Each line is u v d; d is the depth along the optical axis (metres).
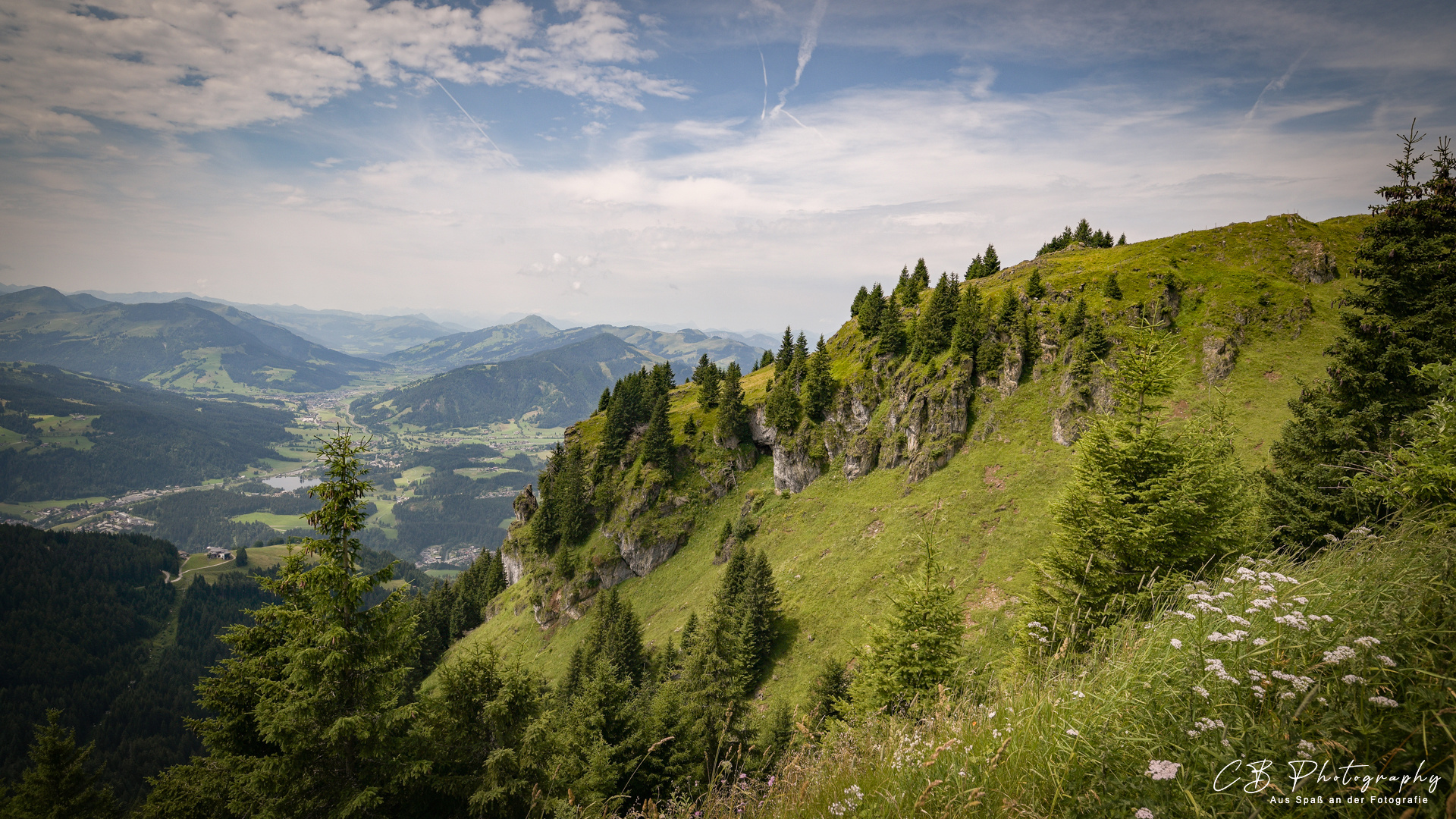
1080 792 4.95
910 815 5.26
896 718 8.38
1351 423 23.86
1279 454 27.34
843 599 61.75
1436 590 5.15
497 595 125.62
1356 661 4.74
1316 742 4.33
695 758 30.12
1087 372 65.25
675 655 65.06
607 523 103.00
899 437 79.56
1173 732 5.00
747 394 114.88
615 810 12.05
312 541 15.78
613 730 30.00
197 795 18.08
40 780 29.16
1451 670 4.31
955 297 83.62
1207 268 74.62
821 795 6.49
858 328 106.94
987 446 70.12
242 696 20.84
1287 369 59.88
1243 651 5.53
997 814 4.92
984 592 50.88
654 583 94.88
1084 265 87.88
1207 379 62.16
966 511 62.91
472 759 17.64
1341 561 6.96
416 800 16.02
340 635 14.56
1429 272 23.41
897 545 64.50
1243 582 7.17
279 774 14.48
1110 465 22.64
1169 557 19.80
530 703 18.95
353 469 16.03
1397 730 4.07
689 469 105.69
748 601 60.38
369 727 14.41
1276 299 66.75
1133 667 6.02
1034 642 10.55
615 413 111.50
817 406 93.75
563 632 96.62
